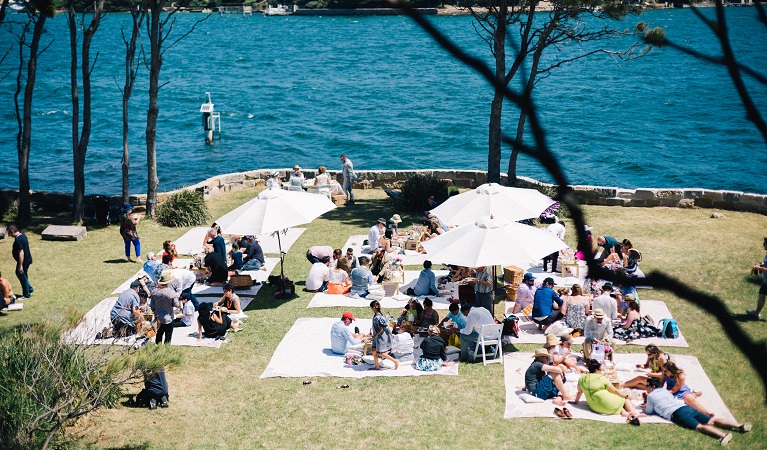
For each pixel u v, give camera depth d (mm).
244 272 21266
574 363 14711
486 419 13508
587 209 26797
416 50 132750
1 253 23109
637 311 16500
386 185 30500
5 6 25703
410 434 13141
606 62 108938
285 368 15664
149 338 16188
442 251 17016
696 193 26484
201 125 67250
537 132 2521
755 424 12914
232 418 13867
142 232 25109
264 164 52312
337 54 129125
